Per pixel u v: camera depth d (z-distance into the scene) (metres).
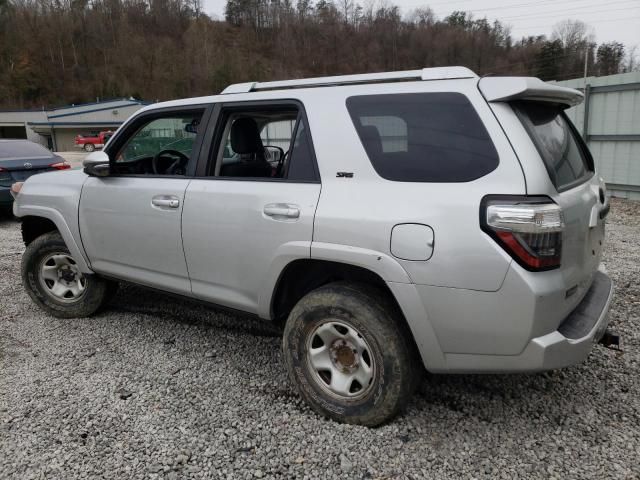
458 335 2.36
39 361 3.52
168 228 3.36
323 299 2.69
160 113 3.63
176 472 2.40
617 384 3.09
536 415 2.80
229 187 3.08
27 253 4.26
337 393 2.74
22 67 91.56
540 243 2.19
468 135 2.38
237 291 3.12
